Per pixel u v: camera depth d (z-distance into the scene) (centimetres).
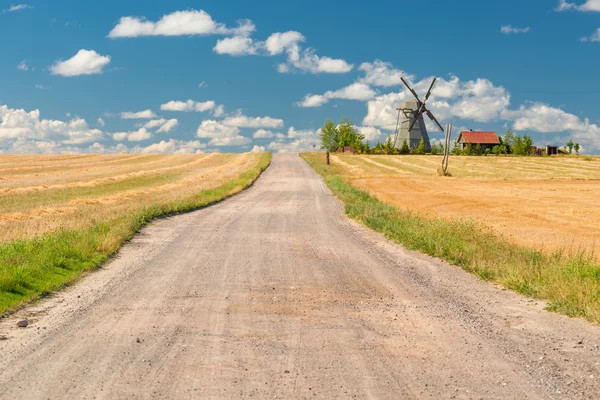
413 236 1669
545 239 1930
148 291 1030
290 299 971
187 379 579
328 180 5128
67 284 1080
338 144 15238
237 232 1930
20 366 620
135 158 9288
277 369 611
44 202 3145
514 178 5722
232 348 688
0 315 844
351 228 2092
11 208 2772
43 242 1374
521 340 727
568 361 641
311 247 1612
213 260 1381
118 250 1522
